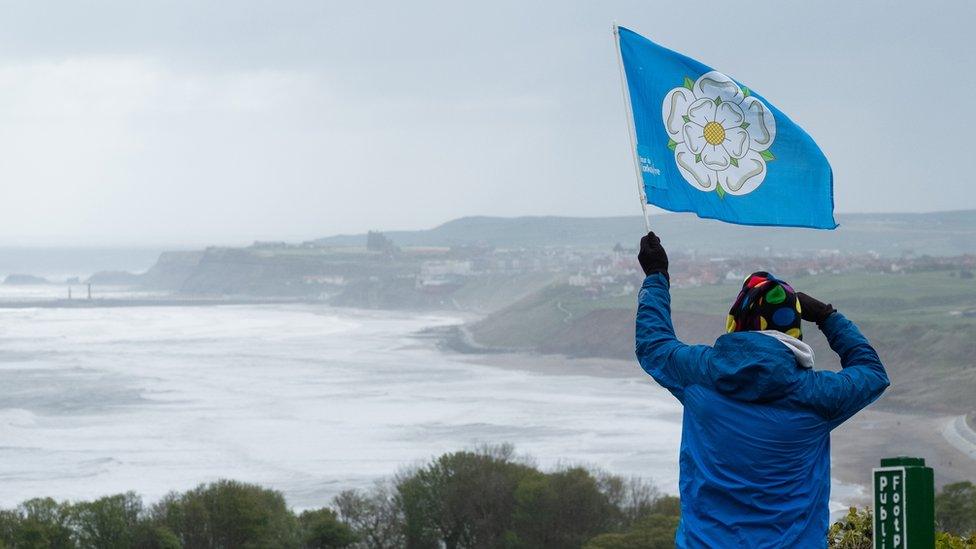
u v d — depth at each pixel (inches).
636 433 5585.6
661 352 258.5
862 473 4306.1
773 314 250.7
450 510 2876.5
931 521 238.1
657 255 286.5
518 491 2758.4
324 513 2935.5
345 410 6692.9
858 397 245.0
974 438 5285.4
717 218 335.6
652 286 277.6
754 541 235.6
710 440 242.8
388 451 5064.0
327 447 5191.9
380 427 5900.6
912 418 6190.9
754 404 239.9
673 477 4306.1
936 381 7765.8
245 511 2743.6
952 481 4256.9
